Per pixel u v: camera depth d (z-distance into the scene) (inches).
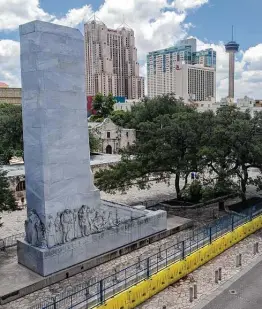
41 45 818.8
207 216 1374.3
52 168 857.5
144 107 3260.3
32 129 850.8
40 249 859.4
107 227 999.0
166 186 1926.7
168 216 1323.8
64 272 879.7
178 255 942.4
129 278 812.0
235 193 1379.2
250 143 1289.4
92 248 953.5
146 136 1476.4
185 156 1398.9
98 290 765.9
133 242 1067.9
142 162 1419.8
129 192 1808.6
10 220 1382.9
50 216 862.5
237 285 868.0
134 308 768.9
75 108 901.2
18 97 5506.9
